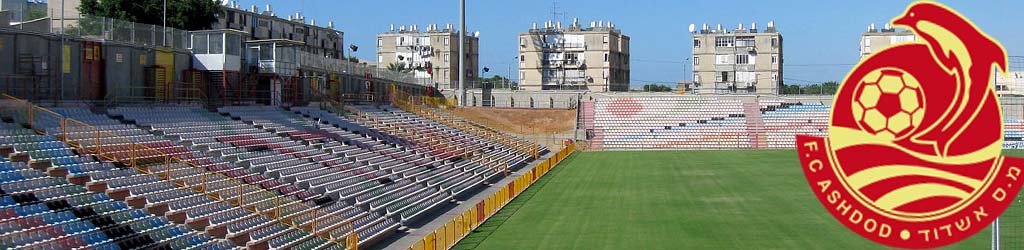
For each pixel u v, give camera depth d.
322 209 44.28
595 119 115.56
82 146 40.28
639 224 45.72
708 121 115.00
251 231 36.69
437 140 81.38
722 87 171.25
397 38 185.25
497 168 76.25
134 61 55.72
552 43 172.75
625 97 120.75
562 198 56.91
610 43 172.75
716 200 55.53
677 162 86.50
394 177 58.69
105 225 31.83
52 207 31.78
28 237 28.45
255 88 67.38
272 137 57.41
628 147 108.44
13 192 31.89
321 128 66.88
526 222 46.41
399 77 114.00
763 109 116.81
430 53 182.62
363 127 74.56
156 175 39.72
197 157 45.69
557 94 129.25
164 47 58.16
